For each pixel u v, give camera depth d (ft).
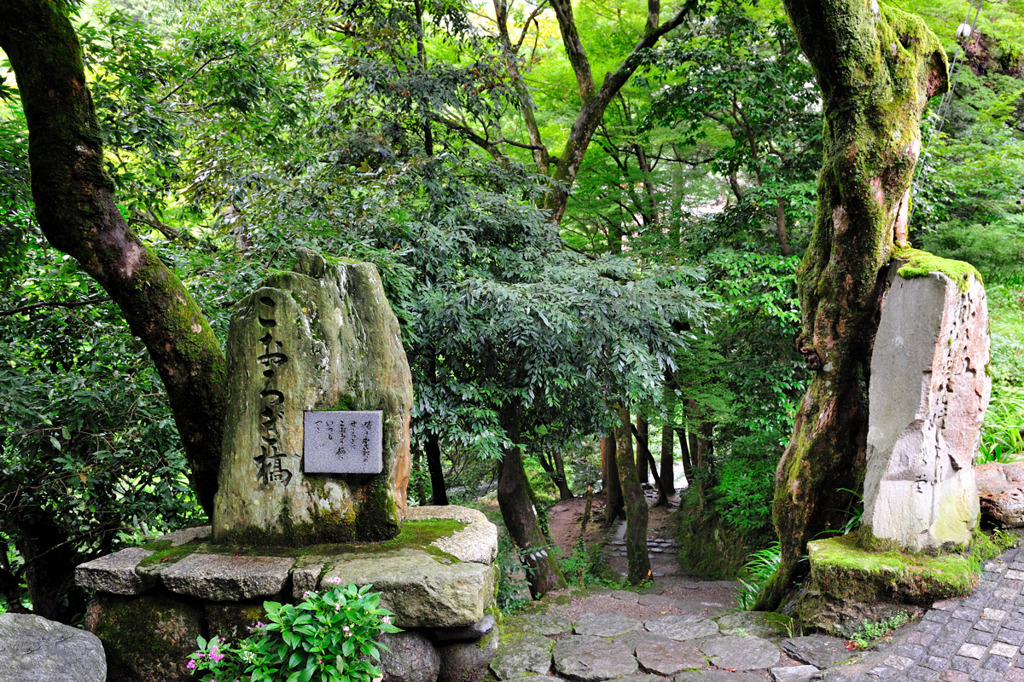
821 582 14.79
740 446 37.19
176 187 21.70
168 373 13.91
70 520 19.04
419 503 32.55
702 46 31.42
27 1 12.04
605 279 23.82
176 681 11.84
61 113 12.39
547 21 40.04
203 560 12.39
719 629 16.15
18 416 14.96
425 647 11.69
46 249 17.62
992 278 32.30
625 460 39.99
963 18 32.89
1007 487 16.56
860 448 17.37
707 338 34.09
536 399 26.35
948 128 37.45
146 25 22.04
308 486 13.15
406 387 13.73
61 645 9.69
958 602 13.79
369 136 25.02
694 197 39.68
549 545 28.58
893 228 16.46
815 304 17.74
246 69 23.32
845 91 15.99
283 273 13.39
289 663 10.26
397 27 25.77
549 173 36.52
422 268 22.88
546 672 13.87
